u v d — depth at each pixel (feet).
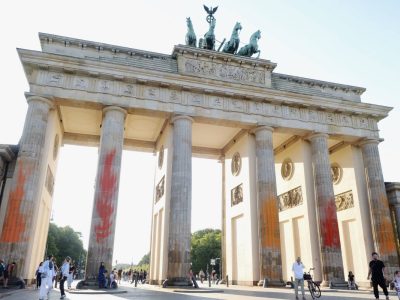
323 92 204.95
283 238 213.66
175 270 145.18
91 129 202.28
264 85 187.52
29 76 159.12
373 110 199.41
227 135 209.97
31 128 146.20
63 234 619.67
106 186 147.84
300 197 196.24
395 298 102.68
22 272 131.34
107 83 162.71
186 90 172.35
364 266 188.03
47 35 166.61
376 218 187.11
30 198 138.82
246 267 179.93
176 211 152.46
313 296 97.60
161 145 197.88
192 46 191.62
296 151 203.72
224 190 222.89
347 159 209.36
